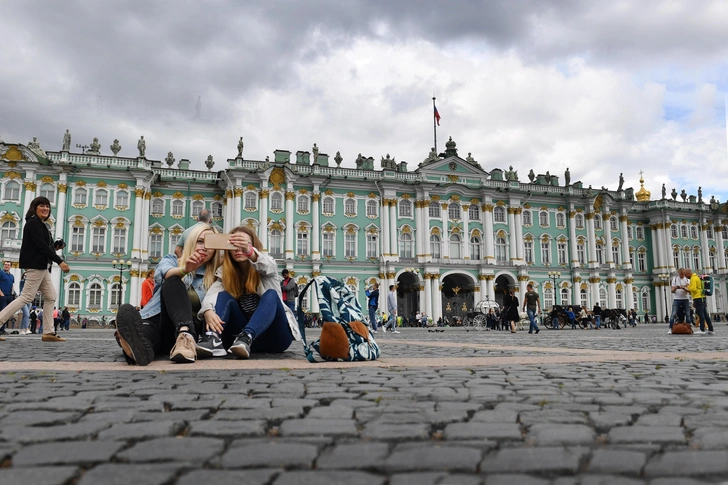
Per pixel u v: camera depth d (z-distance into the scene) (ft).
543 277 232.12
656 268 254.88
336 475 9.46
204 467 9.88
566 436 11.99
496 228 227.40
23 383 19.93
